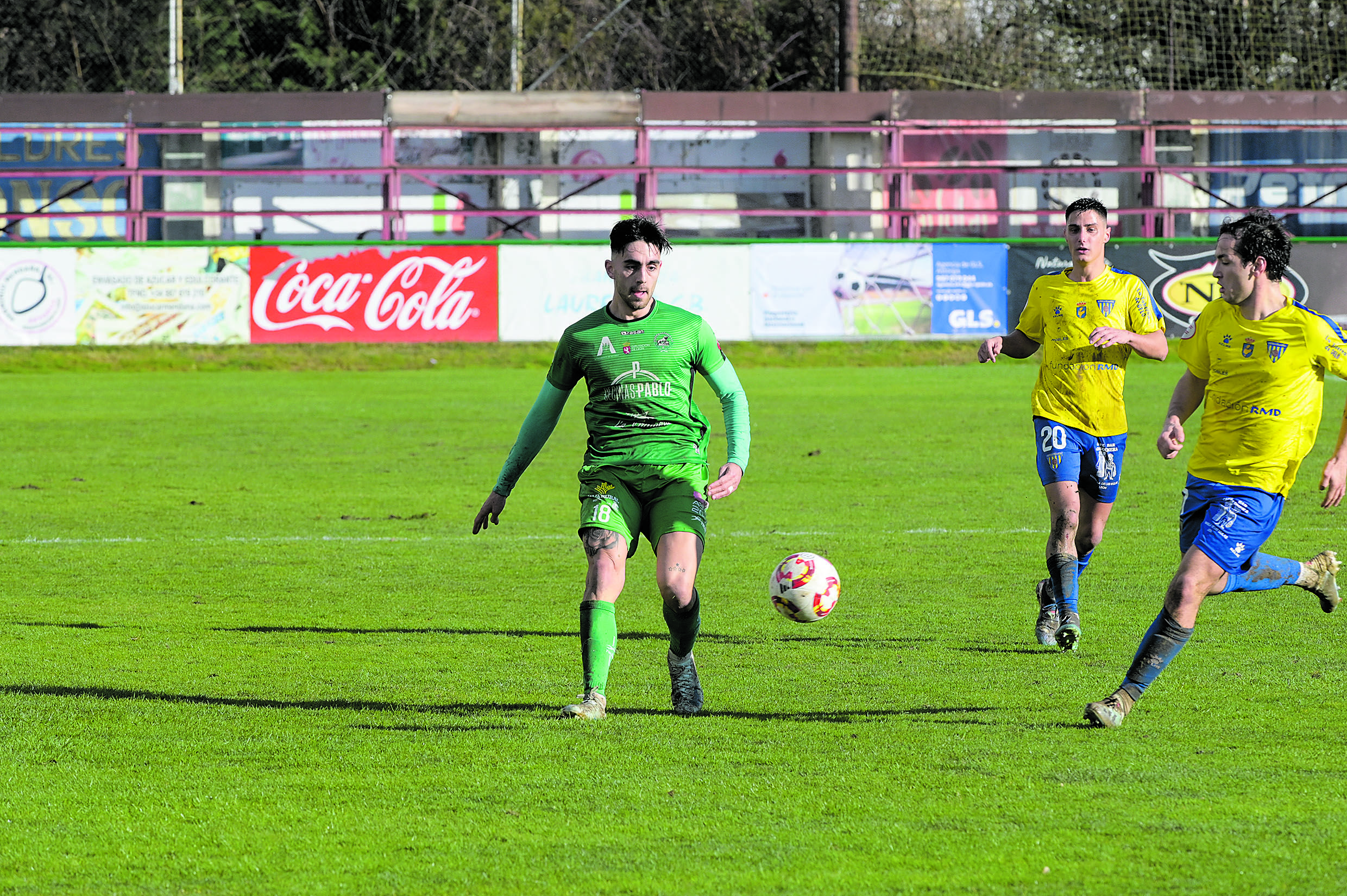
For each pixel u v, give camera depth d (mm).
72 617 28125
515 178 122125
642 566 34094
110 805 16000
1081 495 27250
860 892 13266
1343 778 16578
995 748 18016
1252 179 124812
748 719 19750
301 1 158250
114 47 159375
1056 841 14500
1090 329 26266
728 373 20156
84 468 52219
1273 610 27562
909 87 163250
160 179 120000
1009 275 97312
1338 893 13102
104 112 114875
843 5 133500
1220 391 19656
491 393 80000
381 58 160250
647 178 115625
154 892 13508
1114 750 17891
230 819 15500
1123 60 155375
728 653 24531
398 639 26047
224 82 158125
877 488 46344
